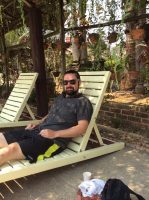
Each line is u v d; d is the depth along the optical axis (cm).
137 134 221
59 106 184
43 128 181
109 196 124
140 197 130
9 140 177
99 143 197
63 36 278
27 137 176
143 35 213
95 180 137
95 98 190
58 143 172
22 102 266
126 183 155
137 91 270
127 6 208
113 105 251
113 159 186
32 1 284
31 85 272
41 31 295
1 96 433
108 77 193
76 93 185
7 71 423
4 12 351
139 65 240
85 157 179
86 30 260
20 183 163
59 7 274
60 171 175
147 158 184
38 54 294
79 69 273
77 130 172
